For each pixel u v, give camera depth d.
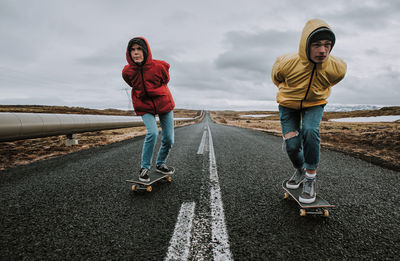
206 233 1.42
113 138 7.64
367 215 1.73
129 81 2.28
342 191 2.29
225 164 3.51
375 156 4.30
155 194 2.15
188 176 2.81
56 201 1.98
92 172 3.02
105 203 1.93
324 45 1.44
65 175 2.86
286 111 1.98
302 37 1.53
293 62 1.68
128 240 1.34
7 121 3.63
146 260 1.15
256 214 1.71
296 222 1.59
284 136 1.99
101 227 1.50
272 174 2.94
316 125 1.73
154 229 1.47
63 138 7.32
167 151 2.53
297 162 2.02
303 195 1.75
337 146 5.76
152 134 2.24
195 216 1.67
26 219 1.63
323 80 1.65
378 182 2.62
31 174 2.91
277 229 1.48
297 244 1.31
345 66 1.69
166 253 1.21
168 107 2.38
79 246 1.28
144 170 2.22
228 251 1.23
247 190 2.28
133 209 1.80
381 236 1.42
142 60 2.06
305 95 1.72
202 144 5.99
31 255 1.19
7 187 2.37
